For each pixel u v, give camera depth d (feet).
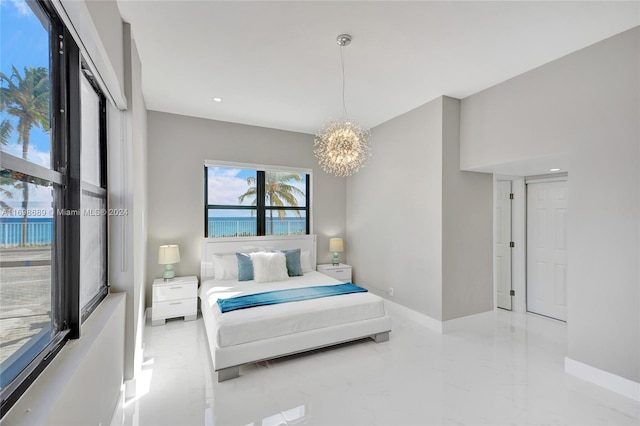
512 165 10.43
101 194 6.56
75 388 3.74
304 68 9.15
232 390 7.44
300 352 9.12
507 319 12.69
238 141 14.61
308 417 6.48
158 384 7.67
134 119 7.41
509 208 14.05
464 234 11.69
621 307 7.24
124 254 7.09
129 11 6.53
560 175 12.41
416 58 8.55
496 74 9.51
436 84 10.24
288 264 13.78
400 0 6.22
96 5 4.63
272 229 15.78
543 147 8.87
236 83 10.19
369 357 9.20
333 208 17.08
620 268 7.26
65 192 4.55
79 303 4.60
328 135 9.35
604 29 7.17
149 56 8.43
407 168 12.84
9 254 3.08
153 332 11.05
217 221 14.51
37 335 3.73
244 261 13.14
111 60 5.63
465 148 11.34
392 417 6.50
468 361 8.96
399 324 12.02
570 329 8.22
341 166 10.43
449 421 6.36
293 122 14.44
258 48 8.05
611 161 7.43
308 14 6.66
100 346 4.89
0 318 2.92
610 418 6.43
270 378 8.00
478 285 12.02
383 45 7.89
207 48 8.04
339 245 16.16
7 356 3.03
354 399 7.11
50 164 4.22
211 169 14.38
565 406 6.83
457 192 11.51
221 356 7.75
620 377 7.25
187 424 6.23
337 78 9.80
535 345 10.09
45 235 3.96
